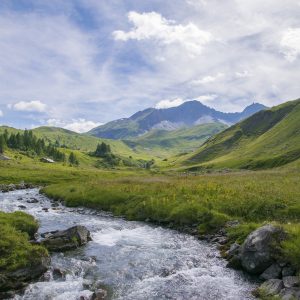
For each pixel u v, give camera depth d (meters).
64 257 25.11
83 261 24.22
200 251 27.02
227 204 36.25
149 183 53.69
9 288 19.20
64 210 47.34
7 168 123.81
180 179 59.81
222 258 25.05
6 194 66.75
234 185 45.19
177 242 29.80
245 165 182.00
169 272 22.47
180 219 35.59
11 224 28.00
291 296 17.11
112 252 26.72
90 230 34.38
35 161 194.88
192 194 41.94
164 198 41.25
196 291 19.41
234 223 31.69
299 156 160.00
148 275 21.98
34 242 26.19
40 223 38.19
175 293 19.20
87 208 47.88
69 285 20.17
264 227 22.83
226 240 28.44
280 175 59.66
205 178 59.06
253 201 35.81
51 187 68.31
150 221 38.66
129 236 31.95
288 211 33.31
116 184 56.12
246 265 21.95
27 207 49.94
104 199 48.12
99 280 21.11
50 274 21.36
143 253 26.50
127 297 18.73
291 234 22.30
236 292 19.22
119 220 40.12
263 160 175.88
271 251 21.30
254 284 20.31
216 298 18.48
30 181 90.25
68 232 29.00
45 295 18.70
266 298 17.98
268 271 20.81
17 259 20.91
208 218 33.91
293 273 19.84
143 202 41.94
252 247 21.91
